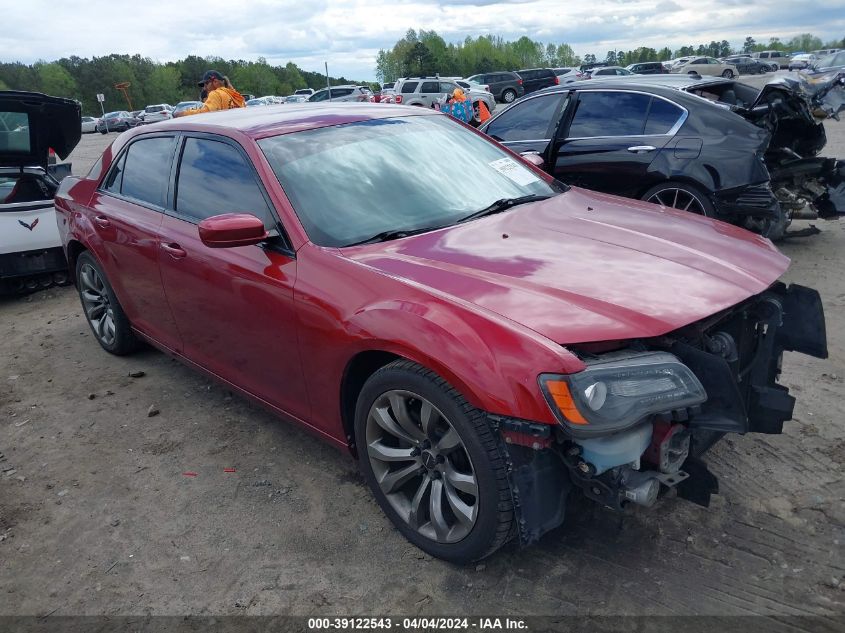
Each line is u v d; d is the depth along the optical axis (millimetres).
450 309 2449
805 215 6566
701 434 2598
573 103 6707
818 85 6520
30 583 2779
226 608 2566
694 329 2525
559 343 2252
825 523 2764
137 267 4078
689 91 6512
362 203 3207
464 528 2525
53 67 114625
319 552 2824
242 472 3449
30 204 6758
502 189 3629
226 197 3436
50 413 4262
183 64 130625
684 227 3268
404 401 2619
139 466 3578
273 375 3260
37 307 6680
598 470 2234
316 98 36000
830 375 4008
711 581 2508
